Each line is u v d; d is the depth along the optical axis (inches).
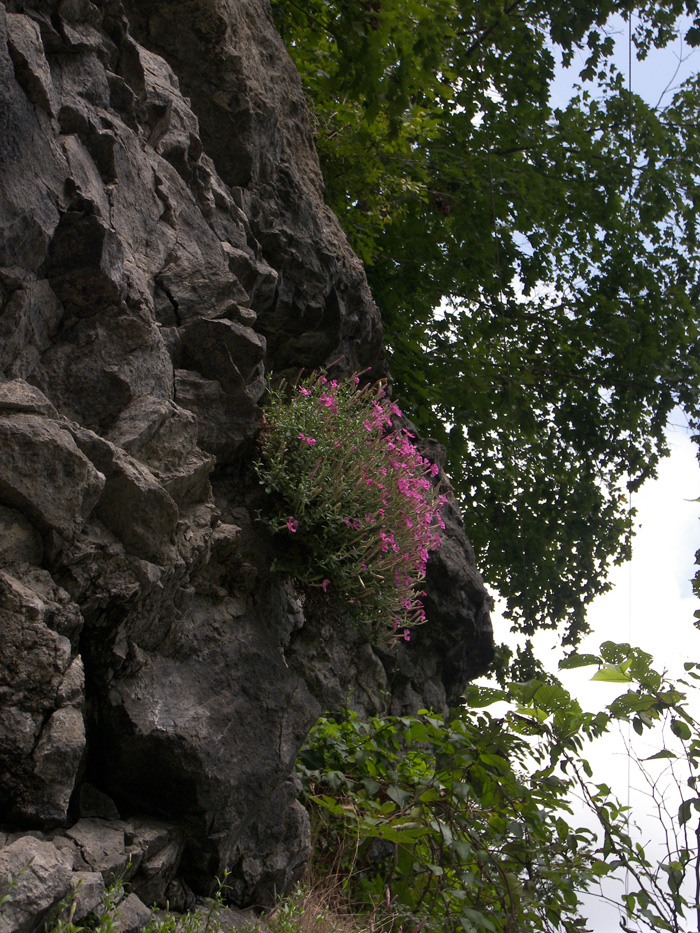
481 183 412.5
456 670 254.8
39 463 98.5
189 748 115.7
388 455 171.9
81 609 105.7
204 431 142.0
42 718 92.4
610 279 490.9
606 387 496.1
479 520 463.5
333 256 198.1
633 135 480.1
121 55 138.4
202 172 160.2
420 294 394.3
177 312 141.0
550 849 138.5
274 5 249.0
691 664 106.7
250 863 129.4
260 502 152.6
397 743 171.3
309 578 154.9
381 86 202.5
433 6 196.7
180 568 122.7
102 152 127.0
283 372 195.2
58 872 83.0
